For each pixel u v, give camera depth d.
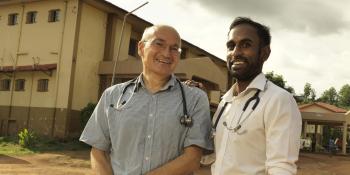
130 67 25.53
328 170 24.19
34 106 26.00
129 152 3.29
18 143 22.41
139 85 3.42
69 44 25.05
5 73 27.62
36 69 25.69
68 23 25.31
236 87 3.25
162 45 3.34
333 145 38.28
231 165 2.97
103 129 3.50
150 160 3.24
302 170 22.80
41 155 18.84
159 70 3.32
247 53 3.09
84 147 22.56
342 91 124.50
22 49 27.34
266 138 2.90
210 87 27.48
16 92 27.08
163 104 3.32
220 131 3.13
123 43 28.02
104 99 3.54
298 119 2.90
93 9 26.16
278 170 2.76
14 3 27.77
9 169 14.77
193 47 34.59
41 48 26.36
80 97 25.30
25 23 27.47
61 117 24.58
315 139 43.88
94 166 3.45
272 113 2.88
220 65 40.16
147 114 3.31
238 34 3.12
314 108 49.53
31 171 14.62
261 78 3.07
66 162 17.33
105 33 27.12
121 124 3.33
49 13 26.30
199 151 3.29
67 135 24.28
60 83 25.00
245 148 2.95
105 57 26.86
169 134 3.26
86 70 25.72
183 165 3.20
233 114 3.07
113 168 3.37
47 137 24.48
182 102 3.33
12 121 27.02
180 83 3.45
